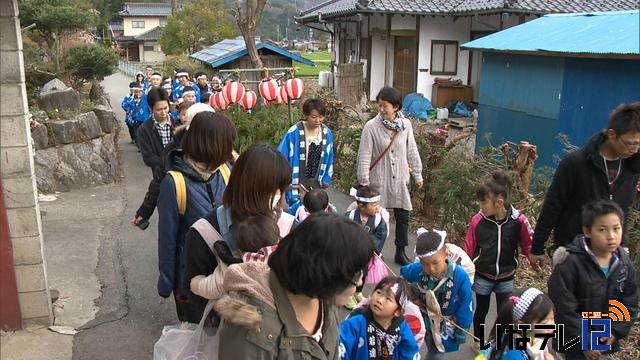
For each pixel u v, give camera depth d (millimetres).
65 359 3660
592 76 8383
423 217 6957
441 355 3334
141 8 63531
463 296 3242
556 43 9000
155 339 4020
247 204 2275
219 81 12328
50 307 3977
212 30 34344
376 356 2746
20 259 3783
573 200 3414
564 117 8906
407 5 15969
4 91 3471
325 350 1837
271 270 1715
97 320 4246
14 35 3424
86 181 8352
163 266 2914
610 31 8781
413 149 5383
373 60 18234
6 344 3695
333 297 1645
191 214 2906
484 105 10781
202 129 2797
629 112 3059
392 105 5129
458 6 15930
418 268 3344
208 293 2283
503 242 3729
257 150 2287
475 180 5824
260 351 1643
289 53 17141
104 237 6164
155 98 4738
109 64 15719
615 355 3994
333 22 20125
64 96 8641
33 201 3715
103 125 8969
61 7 14844
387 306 2646
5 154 3574
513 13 14734
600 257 2920
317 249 1561
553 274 3021
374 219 4418
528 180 5816
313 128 5086
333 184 8773
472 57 16984
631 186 3330
